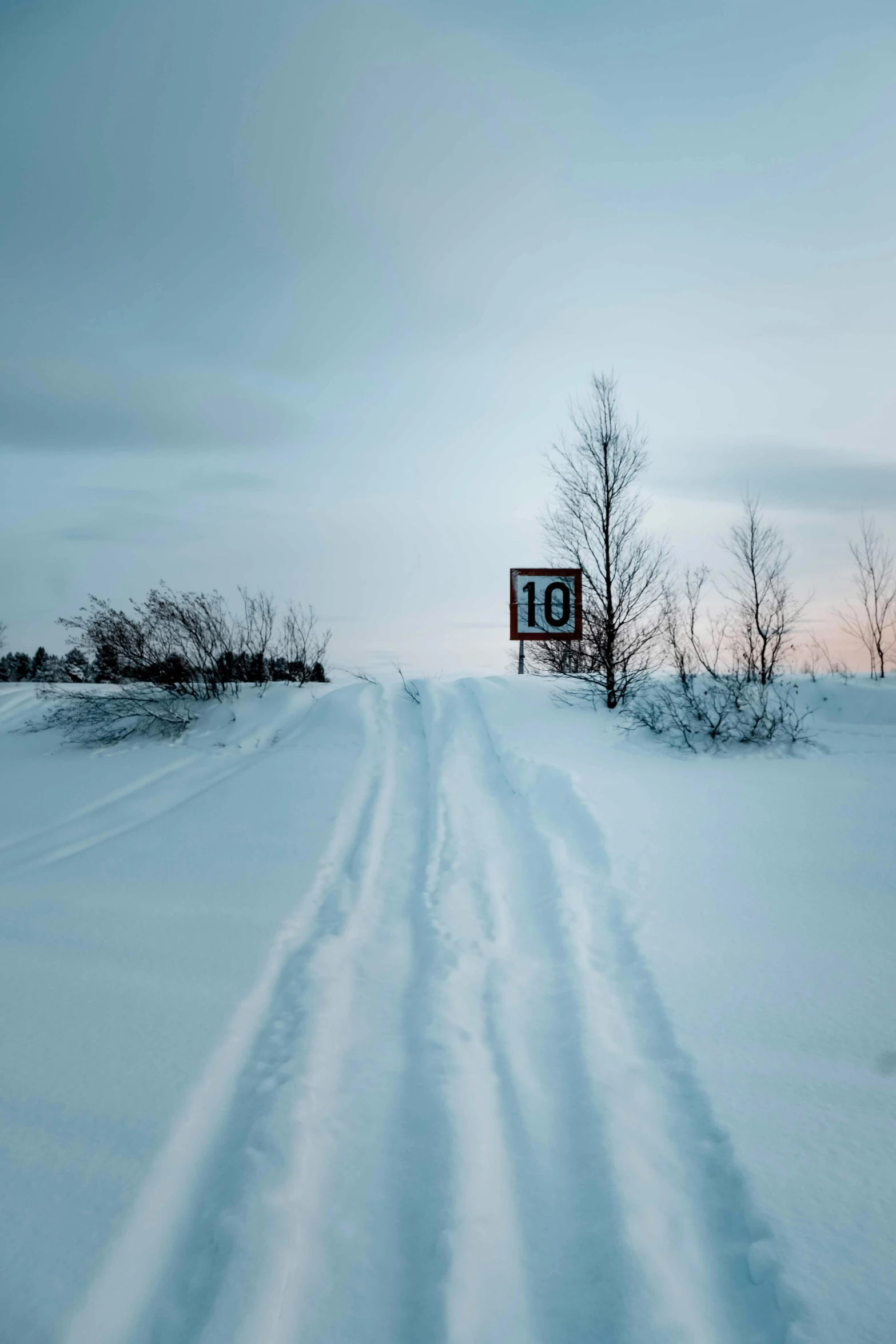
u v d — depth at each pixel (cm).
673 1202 284
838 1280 240
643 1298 244
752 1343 231
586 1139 321
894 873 577
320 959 486
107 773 1178
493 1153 320
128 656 1486
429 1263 267
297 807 880
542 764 918
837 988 417
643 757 1037
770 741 1086
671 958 458
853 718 1241
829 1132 306
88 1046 390
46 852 788
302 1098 346
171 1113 337
